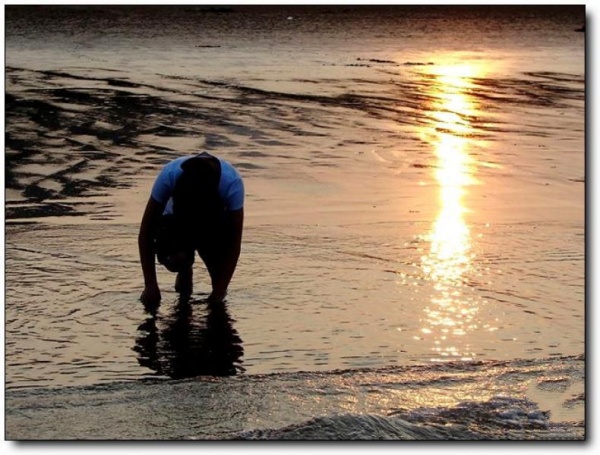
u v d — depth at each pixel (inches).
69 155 757.9
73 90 1133.7
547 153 842.8
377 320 412.2
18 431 289.1
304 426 289.7
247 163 754.8
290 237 540.4
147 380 340.2
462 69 1616.6
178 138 853.8
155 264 462.9
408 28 2741.1
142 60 1595.7
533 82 1425.9
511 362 359.6
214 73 1417.3
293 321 408.5
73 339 382.6
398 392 323.9
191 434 288.4
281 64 1615.4
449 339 390.6
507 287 461.7
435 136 921.5
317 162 770.2
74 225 554.9
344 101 1145.4
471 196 667.4
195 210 412.2
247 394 319.0
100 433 288.4
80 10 2760.8
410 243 536.4
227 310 420.5
